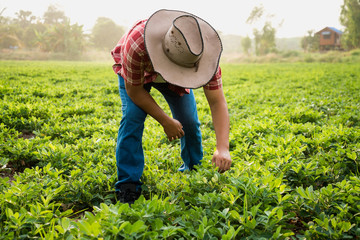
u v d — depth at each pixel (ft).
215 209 6.81
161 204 6.87
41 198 7.20
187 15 6.00
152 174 9.05
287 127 15.30
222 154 7.69
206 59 6.42
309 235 6.32
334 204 7.25
